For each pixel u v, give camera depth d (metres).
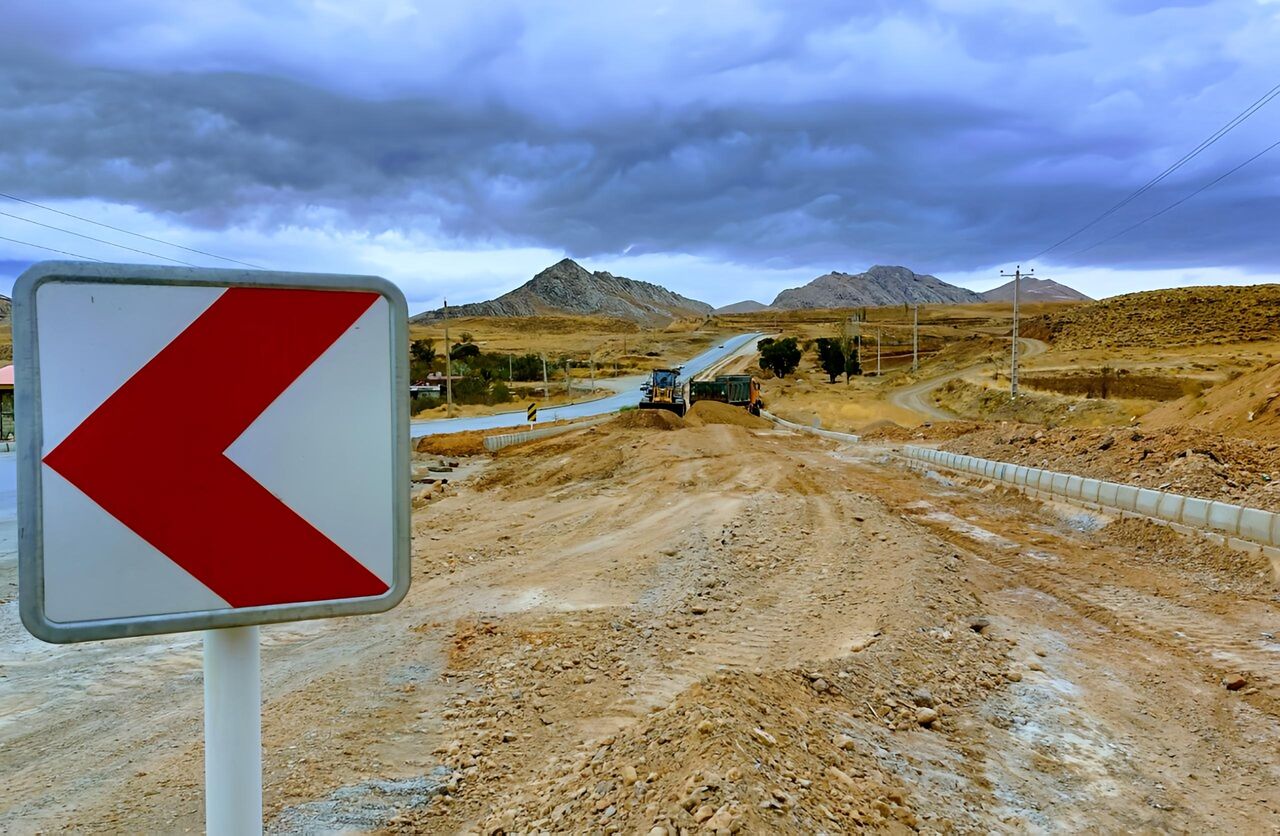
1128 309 104.75
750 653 7.34
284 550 1.47
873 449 27.23
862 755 4.91
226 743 1.48
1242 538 10.84
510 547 13.12
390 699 6.35
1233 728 6.25
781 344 105.81
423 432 43.12
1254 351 76.12
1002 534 13.49
